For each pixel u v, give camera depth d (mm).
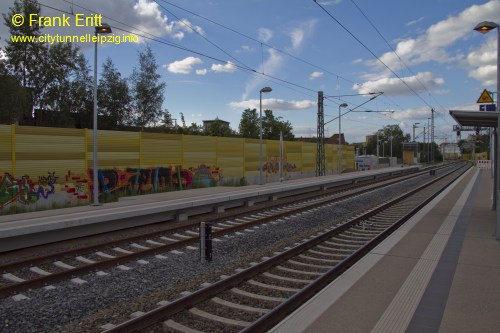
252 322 5641
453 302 5844
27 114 37719
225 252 10000
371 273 7277
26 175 16953
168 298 6801
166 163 24047
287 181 33781
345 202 20406
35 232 10648
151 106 46062
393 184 34750
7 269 8398
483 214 14852
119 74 47094
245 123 70312
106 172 20422
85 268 8227
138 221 13883
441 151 146500
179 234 12320
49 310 6262
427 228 11875
